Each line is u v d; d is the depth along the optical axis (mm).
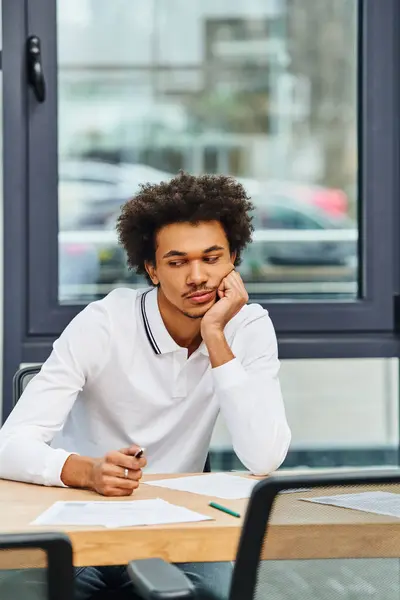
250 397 2160
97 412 2305
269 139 3627
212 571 2035
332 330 3613
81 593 1933
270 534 1328
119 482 1858
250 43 3594
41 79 3391
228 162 3623
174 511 1695
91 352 2225
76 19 3492
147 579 1348
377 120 3600
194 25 3568
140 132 3570
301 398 4492
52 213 3490
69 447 2354
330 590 1328
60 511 1704
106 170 3555
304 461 4652
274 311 3586
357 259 3658
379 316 3627
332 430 4566
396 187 3625
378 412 4586
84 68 3510
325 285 3656
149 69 3555
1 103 3424
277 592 1333
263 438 2127
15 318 3439
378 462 4676
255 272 3633
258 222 3633
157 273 2240
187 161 3604
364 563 1442
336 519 1407
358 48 3604
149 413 2266
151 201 2211
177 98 3582
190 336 2268
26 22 3418
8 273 3432
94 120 3535
